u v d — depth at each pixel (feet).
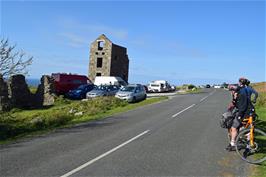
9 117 76.79
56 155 35.47
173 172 29.01
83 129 55.06
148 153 36.24
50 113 81.76
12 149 39.19
